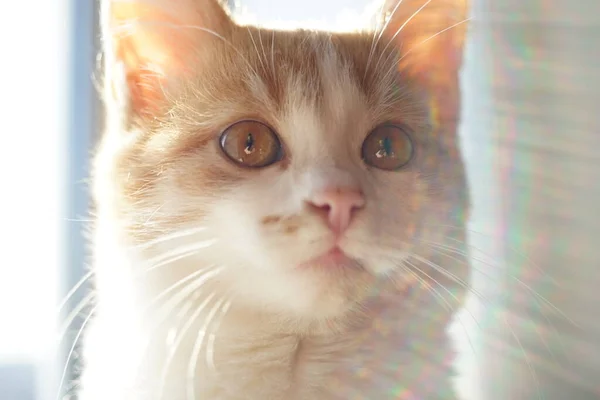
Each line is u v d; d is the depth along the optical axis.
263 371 0.25
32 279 0.34
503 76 0.36
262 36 0.27
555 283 0.34
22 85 0.35
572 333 0.34
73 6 0.36
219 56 0.26
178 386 0.25
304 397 0.25
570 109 0.36
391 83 0.27
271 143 0.25
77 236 0.35
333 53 0.26
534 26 0.36
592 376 0.34
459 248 0.26
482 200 0.35
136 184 0.25
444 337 0.26
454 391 0.26
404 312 0.25
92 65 0.36
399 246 0.24
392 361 0.25
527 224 0.35
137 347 0.25
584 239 0.35
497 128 0.36
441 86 0.28
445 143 0.27
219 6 0.27
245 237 0.24
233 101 0.25
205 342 0.25
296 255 0.23
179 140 0.25
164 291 0.25
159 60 0.27
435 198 0.26
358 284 0.24
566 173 0.35
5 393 0.34
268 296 0.24
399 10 0.28
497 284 0.33
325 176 0.24
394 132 0.26
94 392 0.25
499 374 0.32
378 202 0.24
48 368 0.33
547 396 0.33
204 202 0.24
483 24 0.36
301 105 0.25
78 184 0.35
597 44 0.35
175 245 0.25
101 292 0.26
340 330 0.25
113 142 0.27
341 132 0.25
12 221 0.35
